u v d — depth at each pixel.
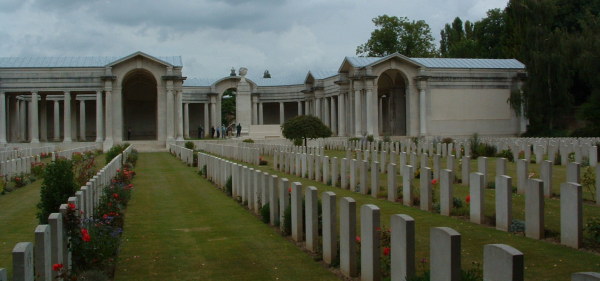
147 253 11.48
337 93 75.31
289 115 97.12
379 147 46.22
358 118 65.75
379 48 92.12
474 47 86.31
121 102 63.62
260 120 89.94
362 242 9.02
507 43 77.00
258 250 11.54
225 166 21.64
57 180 11.80
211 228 14.02
